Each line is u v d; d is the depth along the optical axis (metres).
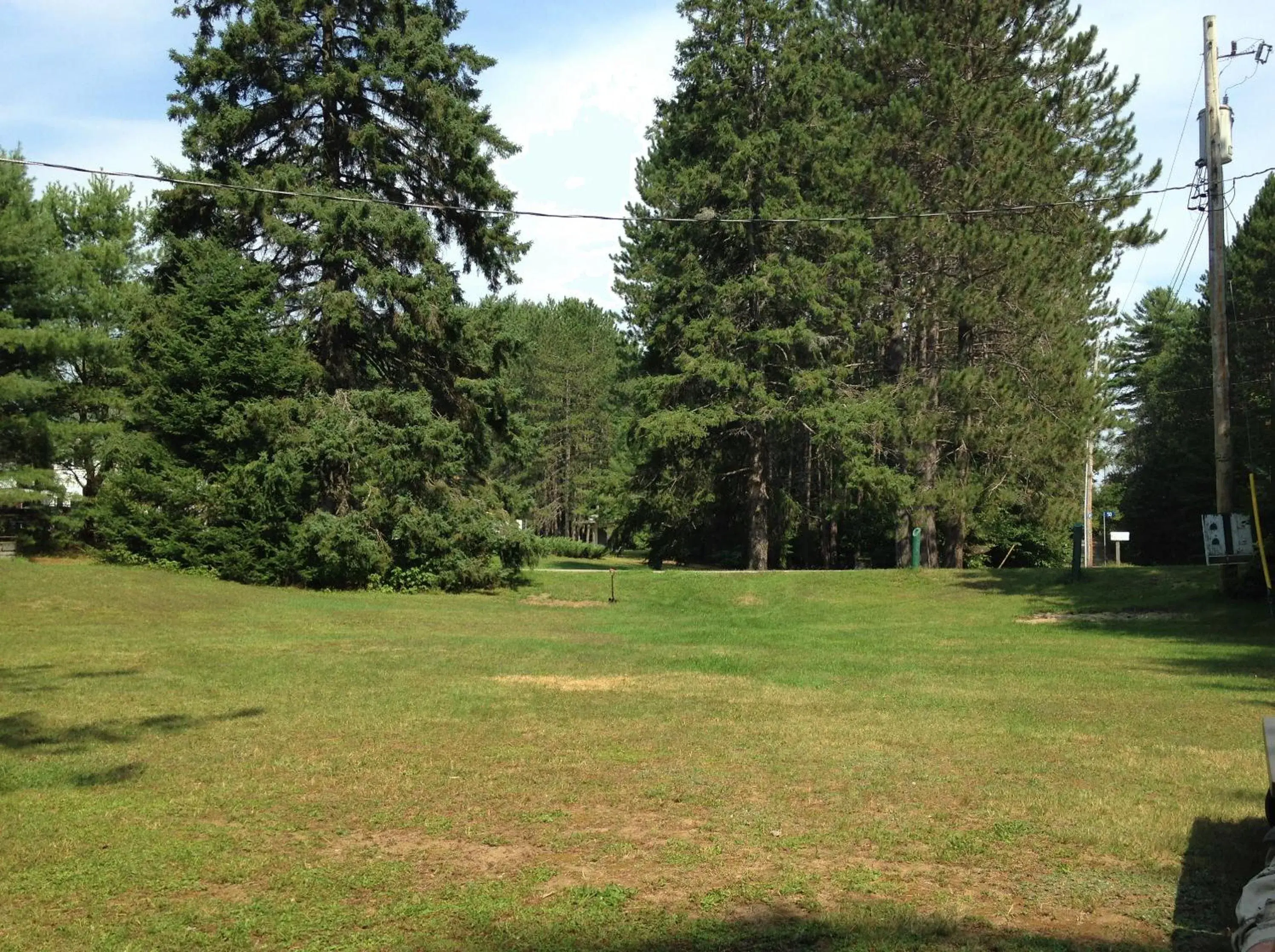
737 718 10.55
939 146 35.03
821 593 29.05
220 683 12.92
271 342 29.39
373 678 13.45
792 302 35.94
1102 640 18.70
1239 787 7.72
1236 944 3.88
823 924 5.05
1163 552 55.88
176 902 5.41
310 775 8.09
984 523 41.53
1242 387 44.06
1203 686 12.88
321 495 30.66
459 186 31.38
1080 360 34.62
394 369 32.88
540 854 6.20
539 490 71.75
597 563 57.59
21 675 13.49
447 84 31.48
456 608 25.81
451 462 30.78
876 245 37.72
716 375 35.38
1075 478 36.53
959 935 4.92
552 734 9.70
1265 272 43.47
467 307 32.16
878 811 7.10
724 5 36.59
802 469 48.28
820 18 39.16
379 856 6.15
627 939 4.90
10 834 6.50
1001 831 6.62
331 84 29.20
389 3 30.47
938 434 35.75
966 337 36.59
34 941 4.88
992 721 10.43
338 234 28.81
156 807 7.16
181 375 28.91
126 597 22.14
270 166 30.06
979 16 35.53
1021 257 33.12
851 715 10.77
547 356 71.00
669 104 40.75
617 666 14.80
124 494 28.73
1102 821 6.80
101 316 36.47
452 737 9.59
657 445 36.62
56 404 35.19
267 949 4.81
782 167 36.47
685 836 6.54
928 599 27.06
